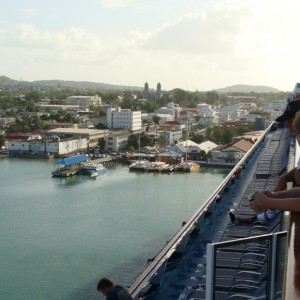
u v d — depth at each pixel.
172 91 152.50
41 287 17.06
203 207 8.02
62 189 38.09
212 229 7.77
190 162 52.44
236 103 164.25
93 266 19.20
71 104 129.00
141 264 19.48
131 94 167.25
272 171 11.48
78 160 50.31
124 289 3.74
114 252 21.08
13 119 83.50
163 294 5.27
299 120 1.96
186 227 6.92
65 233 24.36
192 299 5.10
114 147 63.34
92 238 23.39
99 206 31.39
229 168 53.53
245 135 63.84
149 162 52.47
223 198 10.13
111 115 77.62
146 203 32.59
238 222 7.88
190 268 6.07
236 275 3.82
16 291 16.72
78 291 16.75
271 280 2.92
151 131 70.50
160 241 22.97
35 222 26.72
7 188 38.03
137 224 26.44
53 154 59.72
